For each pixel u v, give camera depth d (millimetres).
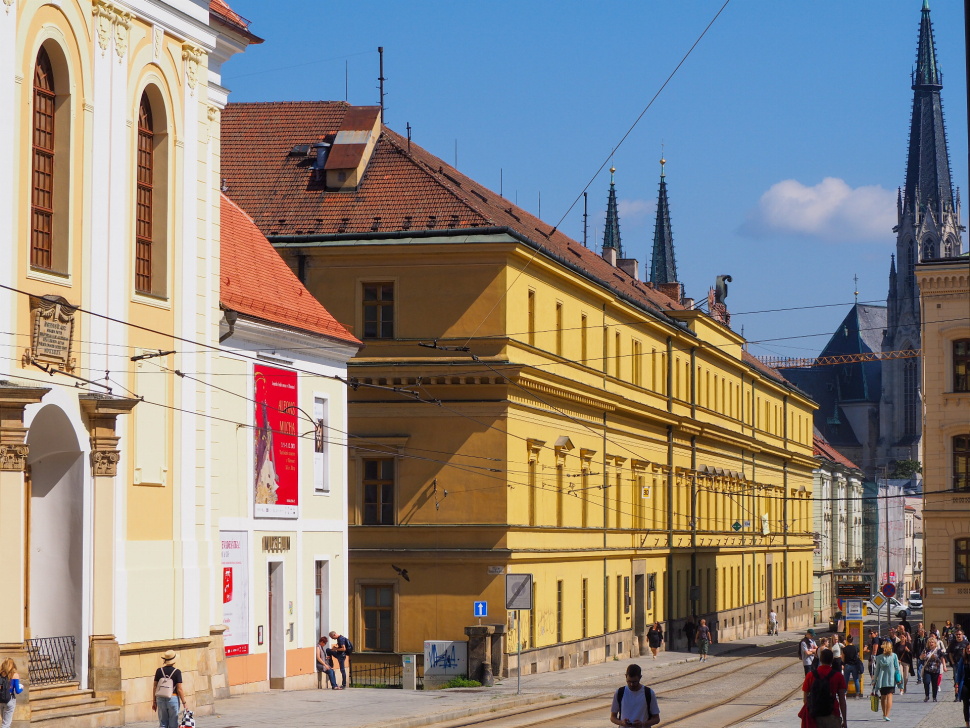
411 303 49031
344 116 54812
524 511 50125
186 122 31562
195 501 31469
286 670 39438
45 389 24641
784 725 31594
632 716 19359
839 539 128875
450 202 50281
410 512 48844
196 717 30375
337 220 50281
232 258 39375
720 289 92812
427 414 48938
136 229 29812
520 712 35500
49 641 26766
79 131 27453
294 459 40375
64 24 27047
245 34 34688
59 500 27297
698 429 76688
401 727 29891
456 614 47938
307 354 41375
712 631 80438
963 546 64938
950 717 36062
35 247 26406
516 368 48312
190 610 30781
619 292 61594
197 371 31812
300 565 40562
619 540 62531
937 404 66000
